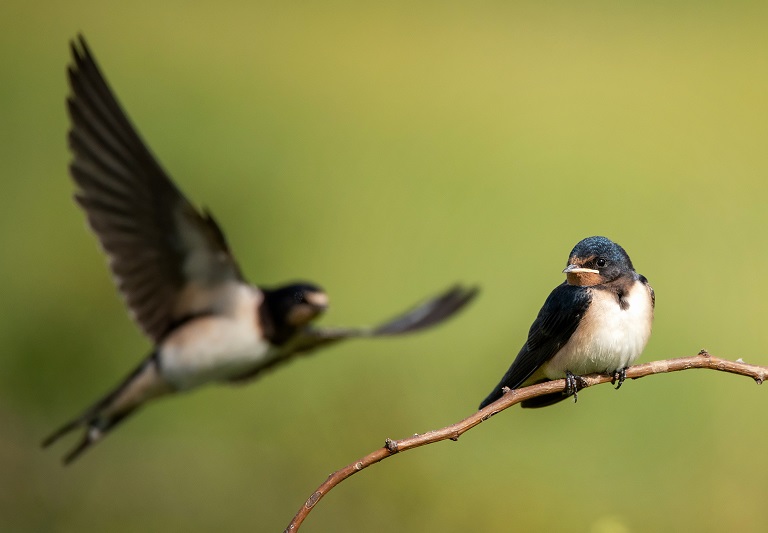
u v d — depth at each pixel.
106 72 25.48
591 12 37.53
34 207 17.25
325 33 33.78
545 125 26.92
